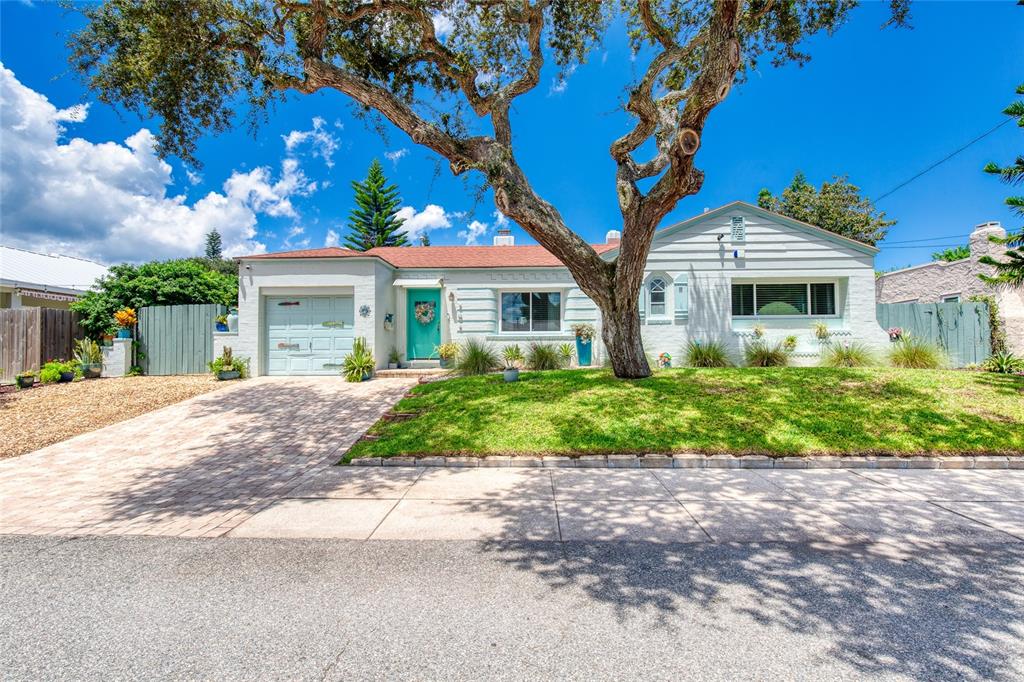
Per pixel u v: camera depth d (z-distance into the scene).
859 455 6.05
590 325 14.21
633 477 5.57
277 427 8.39
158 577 3.28
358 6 8.53
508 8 8.93
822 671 2.22
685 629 2.58
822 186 25.34
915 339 12.95
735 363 13.77
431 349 14.73
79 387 11.39
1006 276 8.57
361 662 2.33
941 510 4.43
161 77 8.39
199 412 9.38
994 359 10.94
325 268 13.09
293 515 4.52
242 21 7.88
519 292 14.75
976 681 2.14
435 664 2.30
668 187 7.87
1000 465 5.81
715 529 4.02
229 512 4.65
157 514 4.64
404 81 10.12
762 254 13.98
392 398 10.09
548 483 5.38
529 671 2.25
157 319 13.73
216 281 17.14
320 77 8.16
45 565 3.49
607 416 7.29
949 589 2.98
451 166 8.62
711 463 5.98
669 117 9.09
